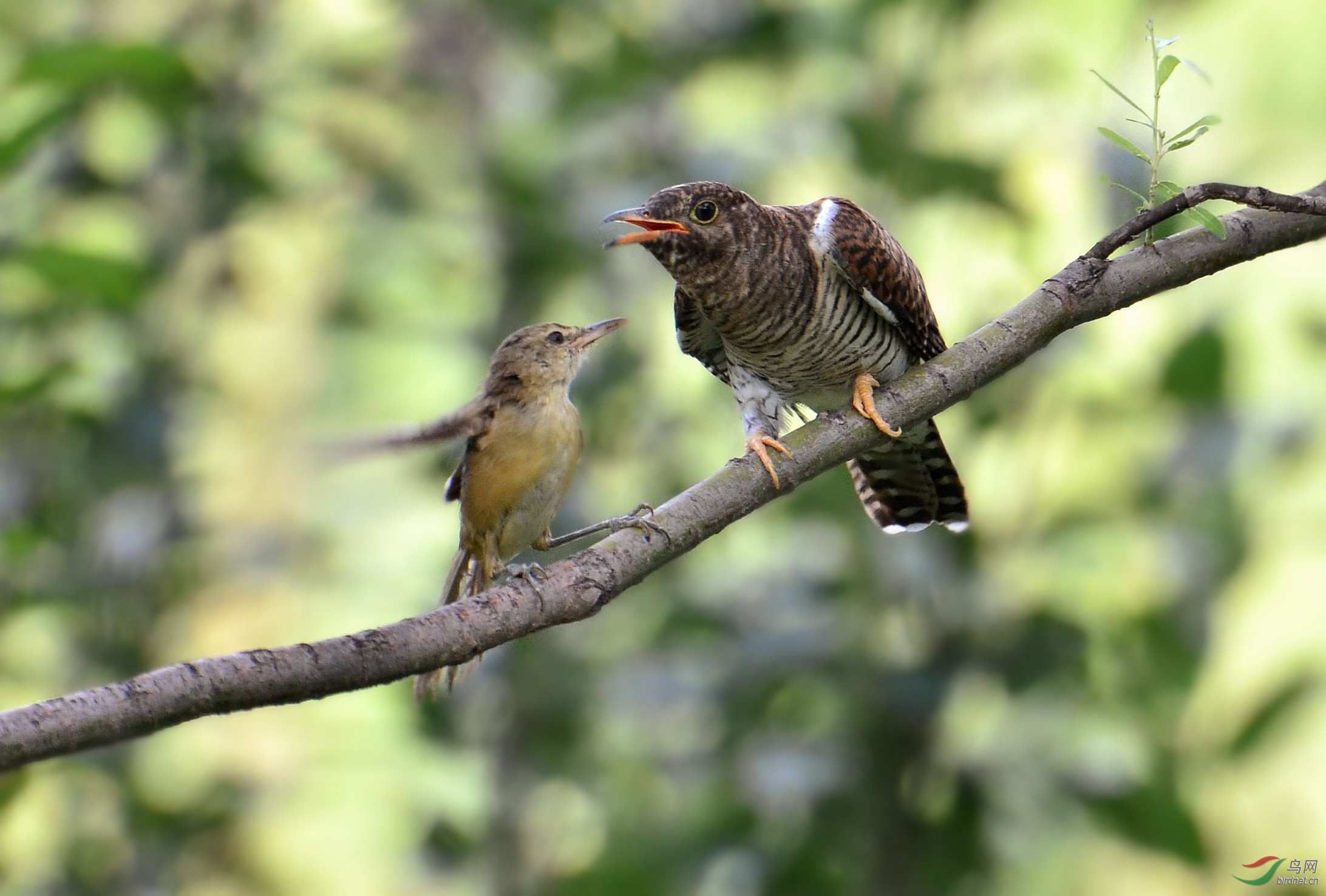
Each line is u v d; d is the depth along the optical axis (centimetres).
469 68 1211
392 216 1234
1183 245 682
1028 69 1106
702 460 1134
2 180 1000
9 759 466
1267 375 1128
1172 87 706
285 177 1188
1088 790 939
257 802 1138
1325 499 1012
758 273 836
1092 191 1044
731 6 1158
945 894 955
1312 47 1252
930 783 966
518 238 1142
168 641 1141
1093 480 1029
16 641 1127
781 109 1185
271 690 503
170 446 1123
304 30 1212
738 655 994
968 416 1016
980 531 988
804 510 1023
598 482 1130
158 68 1010
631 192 1139
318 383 1328
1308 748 1131
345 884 1227
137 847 1100
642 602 1109
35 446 1098
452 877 1136
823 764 949
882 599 976
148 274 1029
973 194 1034
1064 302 686
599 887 1037
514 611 562
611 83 1155
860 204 1105
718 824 1008
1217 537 970
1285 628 1266
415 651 534
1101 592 1007
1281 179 1221
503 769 1107
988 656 952
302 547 1232
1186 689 972
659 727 1076
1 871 1098
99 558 1103
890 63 1105
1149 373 1038
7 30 1215
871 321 868
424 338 1213
